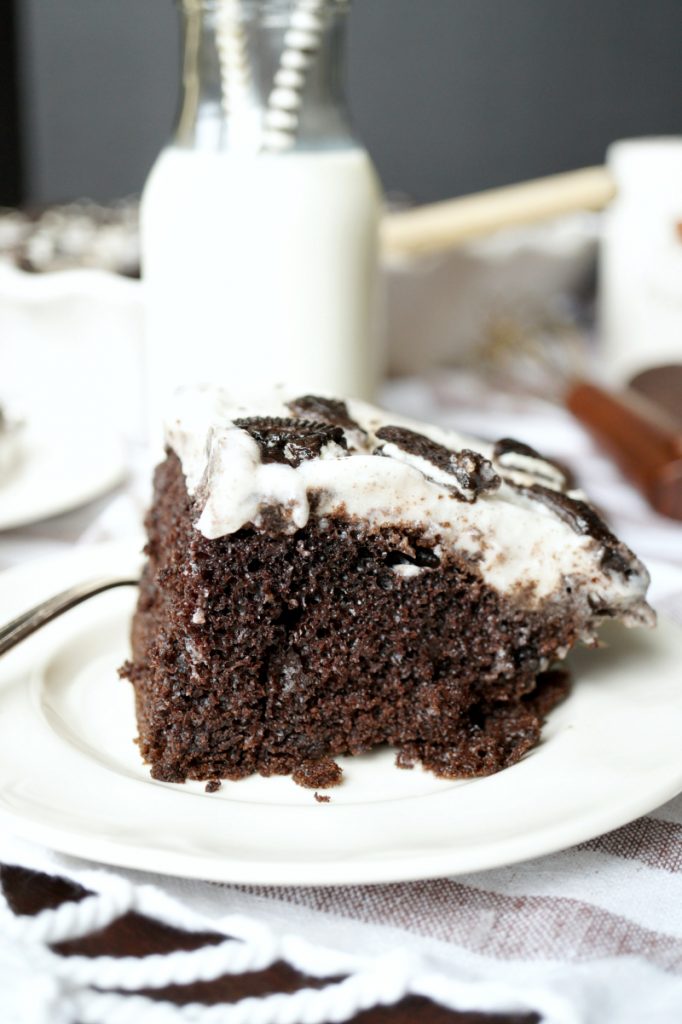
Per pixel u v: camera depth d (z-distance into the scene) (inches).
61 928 16.0
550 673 18.8
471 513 18.2
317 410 19.1
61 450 23.7
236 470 17.6
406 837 16.4
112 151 44.8
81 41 43.4
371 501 18.0
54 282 24.9
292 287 22.1
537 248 28.4
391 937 16.2
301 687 18.2
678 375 25.0
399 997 15.6
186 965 15.8
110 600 20.3
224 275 22.0
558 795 16.9
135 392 25.5
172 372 22.5
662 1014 15.4
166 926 16.2
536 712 18.5
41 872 16.6
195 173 22.0
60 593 19.6
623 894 16.6
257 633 18.0
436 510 18.2
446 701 18.3
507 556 18.3
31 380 26.0
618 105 41.8
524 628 18.4
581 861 16.9
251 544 17.9
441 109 42.5
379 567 18.2
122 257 27.5
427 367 28.6
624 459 23.4
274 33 21.7
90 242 28.3
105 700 18.9
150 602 19.5
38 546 22.0
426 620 18.3
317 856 16.1
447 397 27.2
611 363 27.4
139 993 15.7
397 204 31.9
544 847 16.2
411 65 42.1
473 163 42.9
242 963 15.8
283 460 17.9
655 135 42.1
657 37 40.9
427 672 18.3
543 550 18.3
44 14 43.1
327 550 18.1
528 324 28.9
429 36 41.6
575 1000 15.1
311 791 17.9
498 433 25.5
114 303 24.8
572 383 25.7
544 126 42.3
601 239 29.7
